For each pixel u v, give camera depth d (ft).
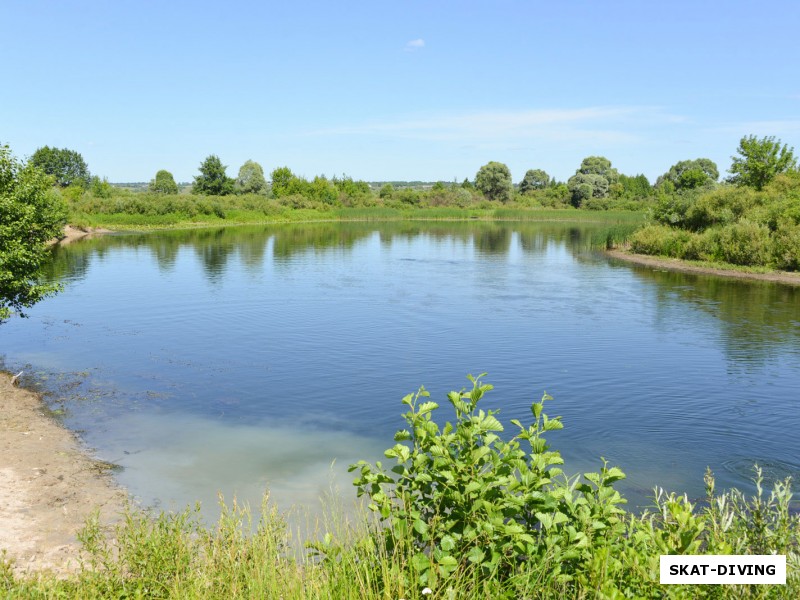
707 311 79.30
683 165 352.90
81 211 222.28
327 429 39.24
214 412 42.32
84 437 37.40
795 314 77.15
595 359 56.13
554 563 12.56
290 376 50.88
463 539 13.21
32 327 68.95
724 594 11.94
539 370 52.75
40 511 27.45
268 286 99.35
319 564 14.58
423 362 55.11
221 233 214.90
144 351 58.85
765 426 40.04
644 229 155.12
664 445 36.81
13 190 54.60
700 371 52.34
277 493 29.81
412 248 168.86
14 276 53.98
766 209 130.72
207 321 72.59
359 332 67.00
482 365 54.24
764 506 15.57
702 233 144.87
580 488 14.12
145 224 233.96
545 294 92.89
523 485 13.12
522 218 314.96
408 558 12.86
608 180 382.63
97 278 106.42
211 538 17.44
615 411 42.83
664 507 14.37
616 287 99.91
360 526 15.34
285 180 339.36
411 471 14.06
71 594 16.15
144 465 33.30
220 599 14.34
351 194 358.84
